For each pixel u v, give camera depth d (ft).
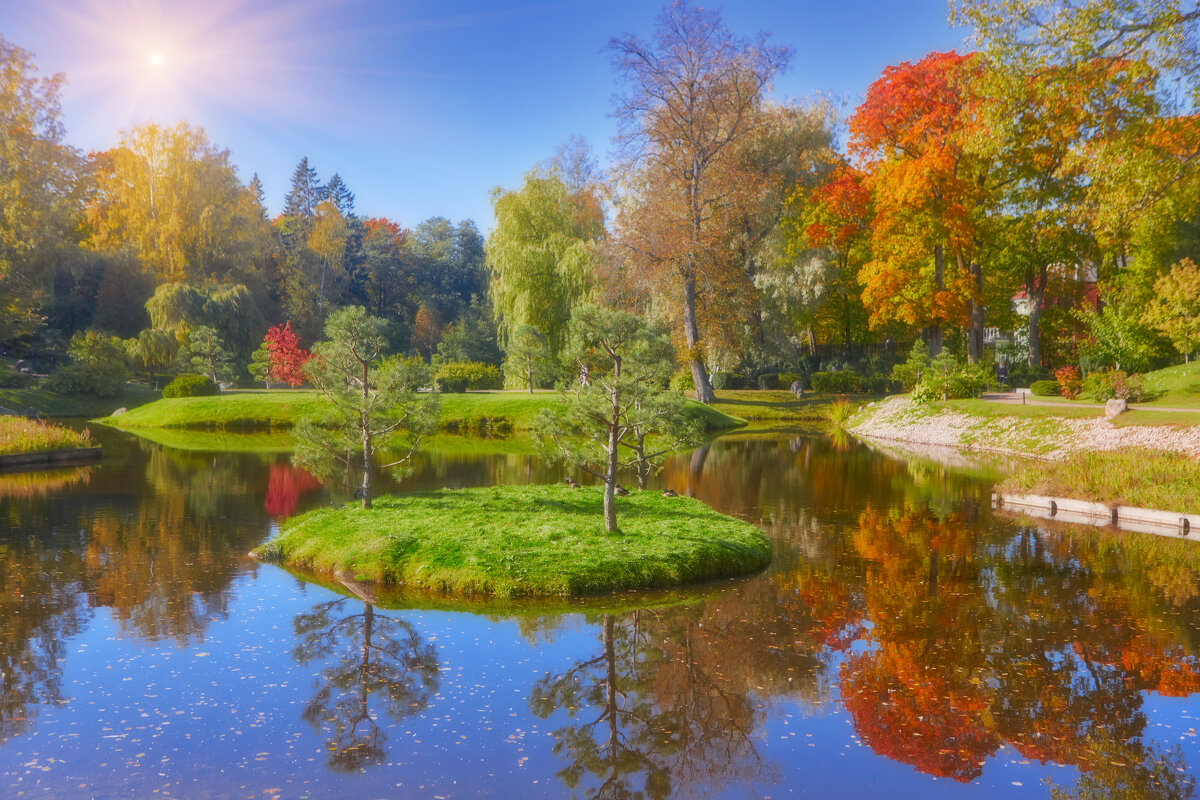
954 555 39.24
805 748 19.13
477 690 22.52
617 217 136.56
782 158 148.15
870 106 129.59
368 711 20.95
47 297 175.63
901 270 130.21
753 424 130.62
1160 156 48.47
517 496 49.29
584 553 34.55
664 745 19.21
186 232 197.57
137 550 39.04
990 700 21.94
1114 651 25.62
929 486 63.05
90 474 66.54
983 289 139.33
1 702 21.30
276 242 254.88
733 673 23.95
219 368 164.55
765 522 47.80
